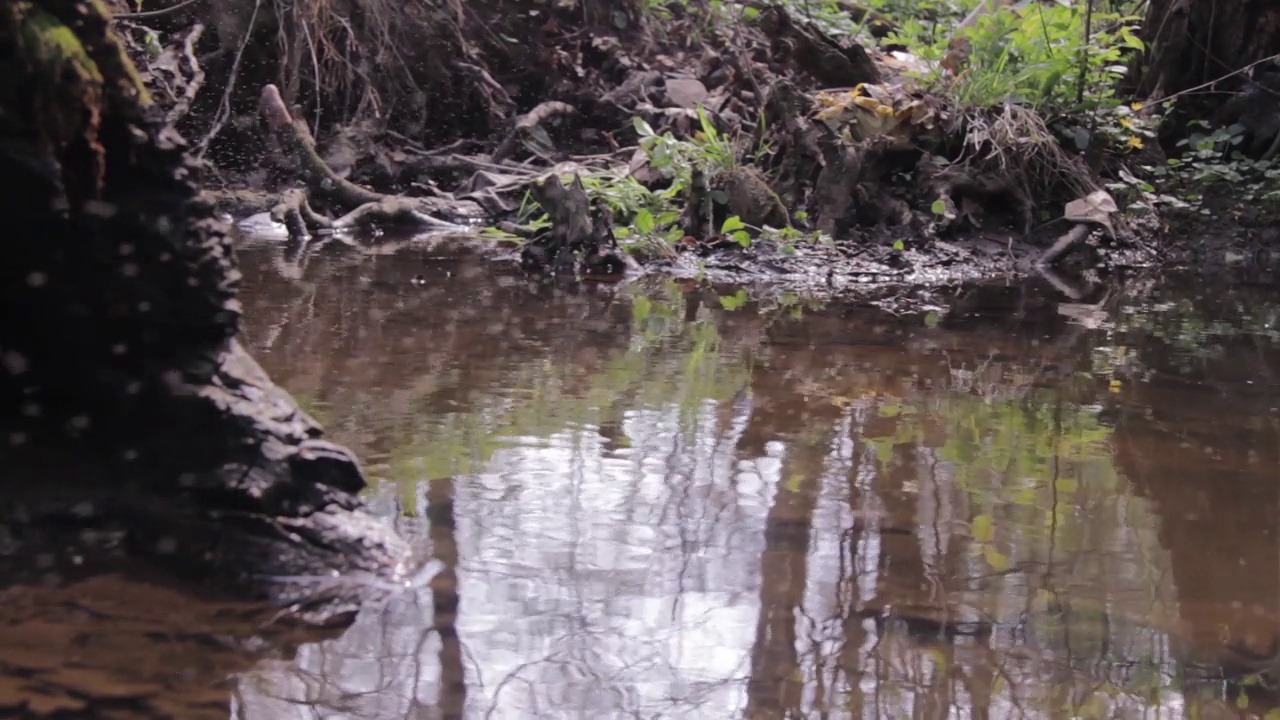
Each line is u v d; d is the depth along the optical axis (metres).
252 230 6.04
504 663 1.54
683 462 2.39
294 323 3.62
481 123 8.17
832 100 6.25
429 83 8.14
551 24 8.74
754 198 5.80
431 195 6.98
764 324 3.94
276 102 6.69
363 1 7.74
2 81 1.85
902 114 6.12
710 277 5.05
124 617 1.65
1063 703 1.47
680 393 2.95
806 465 2.40
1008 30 6.63
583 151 7.91
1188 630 1.69
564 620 1.67
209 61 7.39
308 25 7.51
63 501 1.93
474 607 1.70
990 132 6.20
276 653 1.56
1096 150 6.51
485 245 5.75
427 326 3.67
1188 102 7.45
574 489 2.21
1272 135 7.11
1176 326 4.16
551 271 5.00
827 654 1.58
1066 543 2.01
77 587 1.73
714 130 6.55
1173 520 2.14
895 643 1.62
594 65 8.68
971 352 3.58
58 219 1.93
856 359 3.43
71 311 1.97
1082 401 3.00
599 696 1.45
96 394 1.97
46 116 1.88
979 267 5.66
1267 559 1.96
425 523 2.01
